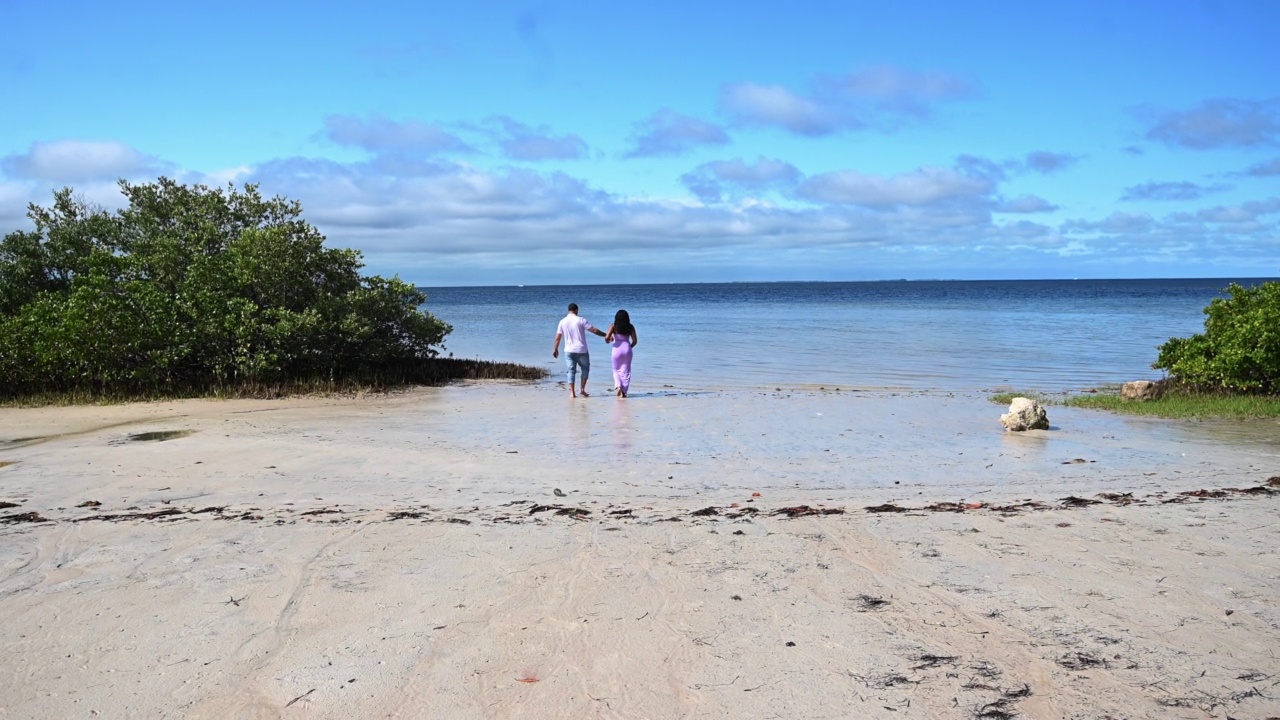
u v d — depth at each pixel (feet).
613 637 14.08
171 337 54.19
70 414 45.39
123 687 12.40
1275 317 49.19
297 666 13.03
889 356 85.66
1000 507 23.27
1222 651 13.43
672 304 286.87
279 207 68.85
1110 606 15.38
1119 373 70.44
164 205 66.28
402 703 11.91
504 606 15.44
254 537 19.98
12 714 11.66
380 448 33.91
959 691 12.17
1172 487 26.63
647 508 23.47
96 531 20.54
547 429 39.65
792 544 19.43
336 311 61.36
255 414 45.47
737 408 47.80
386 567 17.65
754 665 13.04
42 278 62.95
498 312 223.71
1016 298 308.81
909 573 17.29
